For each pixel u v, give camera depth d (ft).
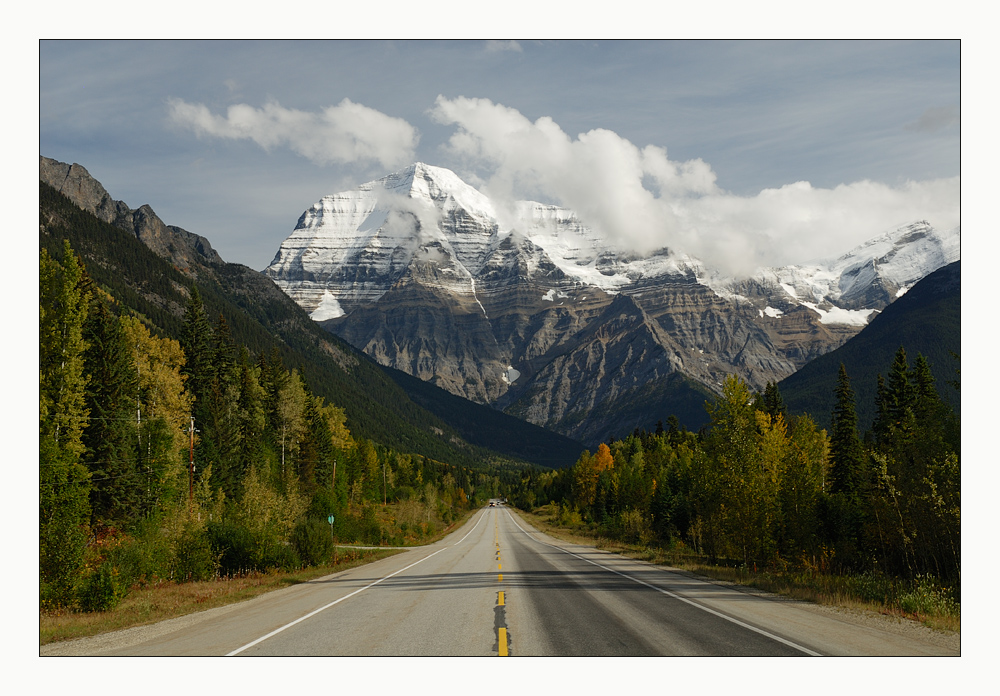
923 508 88.28
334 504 190.29
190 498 142.51
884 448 119.44
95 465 150.41
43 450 63.93
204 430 216.74
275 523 106.32
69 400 116.67
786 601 53.72
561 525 340.59
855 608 49.08
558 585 68.74
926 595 49.90
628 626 42.27
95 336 160.15
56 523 63.62
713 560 112.27
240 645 39.27
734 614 46.55
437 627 43.96
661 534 198.39
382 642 39.24
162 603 64.90
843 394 196.44
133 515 148.25
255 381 254.47
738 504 106.11
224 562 98.73
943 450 86.28
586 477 371.76
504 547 160.86
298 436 274.16
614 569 90.02
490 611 50.67
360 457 354.33
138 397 172.14
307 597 66.03
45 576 62.34
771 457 111.65
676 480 229.66
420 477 539.29
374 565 116.57
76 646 41.22
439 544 197.67
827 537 124.36
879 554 105.40
